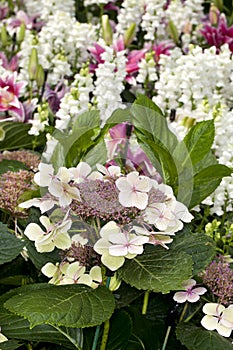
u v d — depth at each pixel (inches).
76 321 55.4
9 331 63.7
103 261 55.7
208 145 70.2
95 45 112.1
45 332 64.0
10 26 137.6
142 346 68.4
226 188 82.8
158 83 101.2
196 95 98.9
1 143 100.0
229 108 107.9
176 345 71.3
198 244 64.5
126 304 67.1
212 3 136.3
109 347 66.2
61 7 133.2
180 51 119.3
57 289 58.9
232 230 75.9
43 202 59.1
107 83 95.8
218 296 65.2
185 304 68.3
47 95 105.3
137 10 128.3
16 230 71.5
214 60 99.4
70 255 60.6
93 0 133.3
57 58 113.3
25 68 116.3
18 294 58.3
